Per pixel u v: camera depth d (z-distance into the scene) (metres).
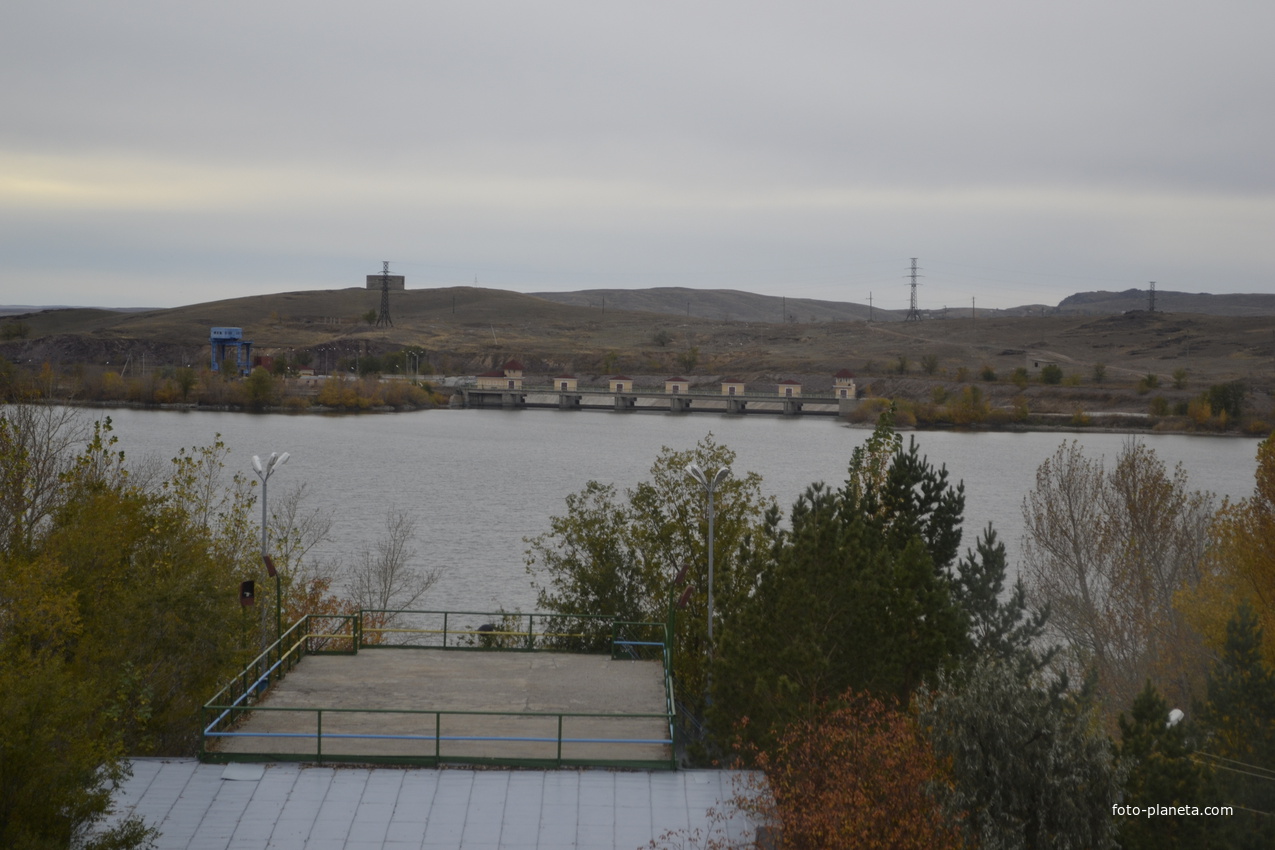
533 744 23.08
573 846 20.00
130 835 18.50
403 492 125.12
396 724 23.72
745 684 27.00
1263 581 35.81
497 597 71.81
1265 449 37.66
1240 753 26.33
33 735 17.50
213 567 32.62
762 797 21.02
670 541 46.59
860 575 28.34
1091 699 25.36
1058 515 47.69
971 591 35.94
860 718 23.47
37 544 31.05
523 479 140.00
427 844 19.86
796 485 136.50
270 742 22.67
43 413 45.38
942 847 18.95
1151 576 44.19
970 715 19.36
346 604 53.69
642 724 24.23
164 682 27.06
